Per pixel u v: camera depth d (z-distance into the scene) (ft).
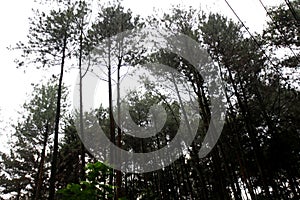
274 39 49.37
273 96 57.36
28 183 74.28
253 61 51.37
